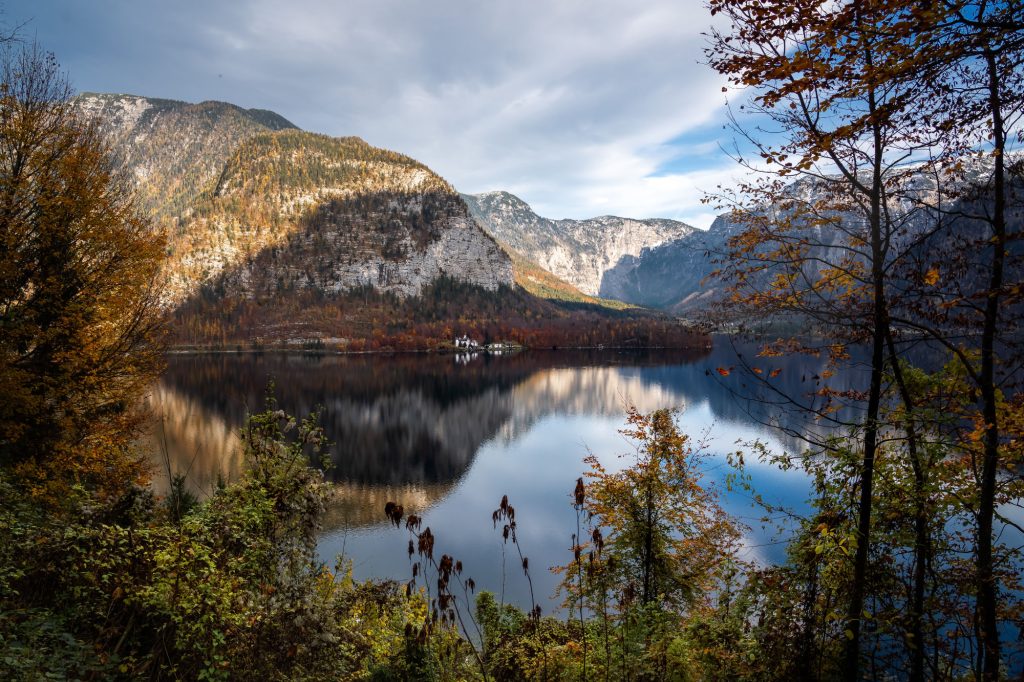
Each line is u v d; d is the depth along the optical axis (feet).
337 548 124.36
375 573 109.09
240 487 33.42
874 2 16.06
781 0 17.90
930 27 16.16
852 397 29.22
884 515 28.02
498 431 283.18
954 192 22.77
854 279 25.43
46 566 23.80
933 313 23.50
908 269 23.29
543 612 94.48
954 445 25.13
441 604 17.33
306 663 26.86
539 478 197.77
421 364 591.37
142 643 23.82
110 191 56.80
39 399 50.03
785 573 29.35
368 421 294.25
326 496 35.53
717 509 58.85
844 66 18.44
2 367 47.50
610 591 48.42
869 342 26.35
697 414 270.67
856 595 25.12
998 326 22.27
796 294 25.72
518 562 120.16
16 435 48.14
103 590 24.57
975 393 26.18
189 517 29.09
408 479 196.03
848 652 25.55
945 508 26.84
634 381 436.76
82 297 53.57
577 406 345.72
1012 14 15.57
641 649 29.66
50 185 50.65
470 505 165.58
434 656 30.50
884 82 18.31
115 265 55.36
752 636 30.66
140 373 60.34
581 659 28.37
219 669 23.34
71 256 52.54
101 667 20.56
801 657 27.35
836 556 27.61
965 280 22.61
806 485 127.85
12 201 49.37
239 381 389.80
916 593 27.81
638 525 53.11
